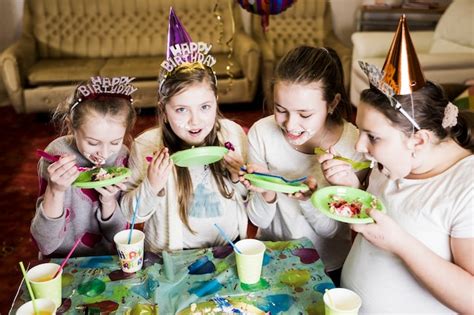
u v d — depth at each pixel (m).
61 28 5.09
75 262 1.39
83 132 1.43
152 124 4.49
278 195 1.59
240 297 1.24
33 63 4.90
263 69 4.81
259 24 5.33
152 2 5.15
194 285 1.29
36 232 1.44
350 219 1.15
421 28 5.13
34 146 4.14
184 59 1.43
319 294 1.25
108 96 1.47
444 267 1.11
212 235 1.60
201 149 1.38
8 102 5.19
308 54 1.41
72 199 1.54
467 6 4.30
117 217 1.55
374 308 1.32
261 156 1.61
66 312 1.20
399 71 1.14
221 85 4.71
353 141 1.55
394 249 1.13
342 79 1.51
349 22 5.70
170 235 1.58
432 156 1.20
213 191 1.58
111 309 1.20
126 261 1.32
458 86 3.36
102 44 5.14
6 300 2.31
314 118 1.40
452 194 1.15
